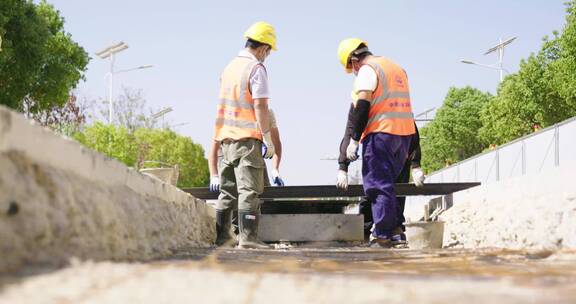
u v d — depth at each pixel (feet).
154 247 21.74
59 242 14.55
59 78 111.86
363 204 38.96
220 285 11.42
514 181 27.07
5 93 104.01
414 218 47.55
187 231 28.27
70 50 113.39
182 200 28.94
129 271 12.72
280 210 39.11
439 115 213.25
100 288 10.93
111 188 19.90
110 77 158.20
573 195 22.56
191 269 13.69
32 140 14.84
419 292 10.89
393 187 30.81
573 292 10.96
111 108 155.63
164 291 10.78
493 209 28.50
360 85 30.89
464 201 32.58
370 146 30.83
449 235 31.01
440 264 18.30
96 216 17.04
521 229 24.49
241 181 29.68
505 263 17.94
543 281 12.49
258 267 15.66
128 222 19.77
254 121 29.84
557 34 117.70
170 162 165.99
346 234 37.45
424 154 217.56
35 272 12.28
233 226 35.58
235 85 29.91
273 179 34.68
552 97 118.32
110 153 138.82
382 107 30.99
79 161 17.46
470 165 98.63
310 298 10.36
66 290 10.70
